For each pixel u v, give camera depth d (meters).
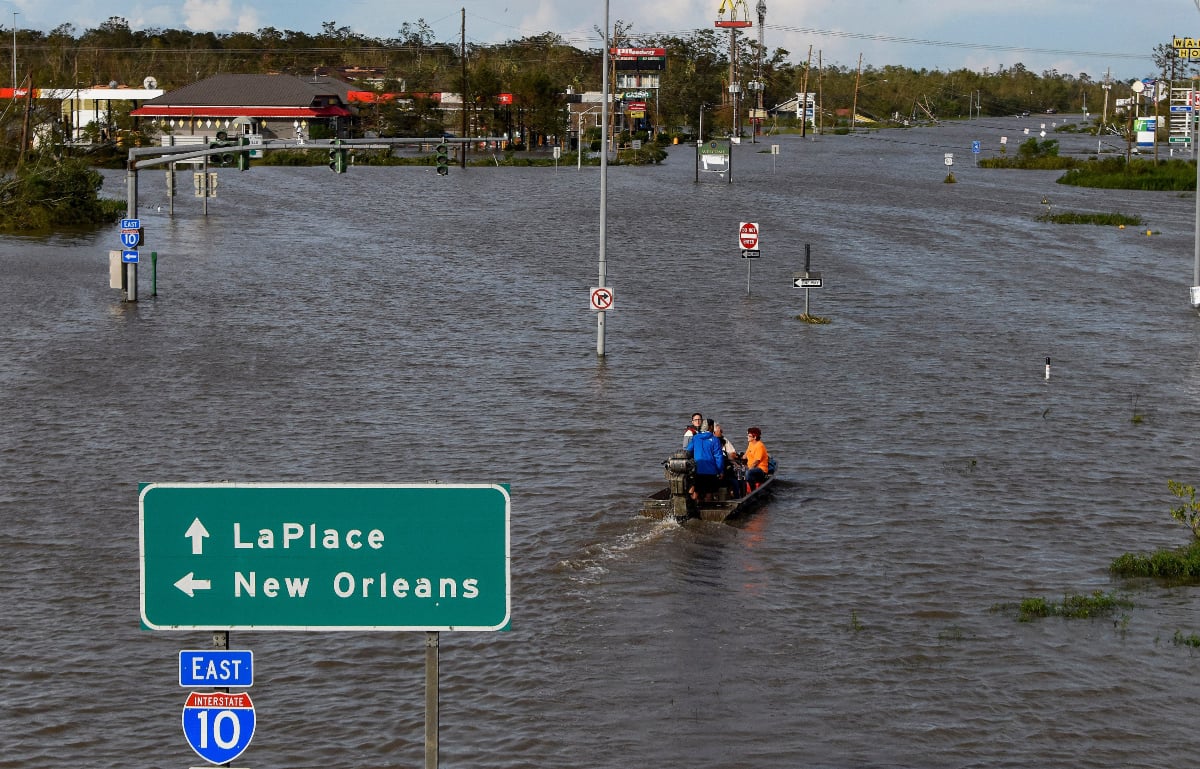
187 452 26.97
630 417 30.28
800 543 21.52
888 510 23.45
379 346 38.59
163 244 62.09
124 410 30.45
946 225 74.19
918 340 40.69
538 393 32.69
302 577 9.27
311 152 125.62
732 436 28.78
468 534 9.24
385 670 16.75
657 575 19.89
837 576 20.00
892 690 16.00
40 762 14.38
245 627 9.30
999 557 21.00
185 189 91.31
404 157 131.88
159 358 36.34
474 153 141.38
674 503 22.28
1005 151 149.12
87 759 14.48
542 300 47.41
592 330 41.59
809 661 16.84
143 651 17.30
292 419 29.81
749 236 48.72
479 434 28.58
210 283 50.00
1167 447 28.28
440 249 61.34
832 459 27.00
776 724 15.11
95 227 70.12
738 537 21.80
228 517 9.23
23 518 22.64
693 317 44.16
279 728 15.15
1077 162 128.75
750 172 113.62
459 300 47.16
